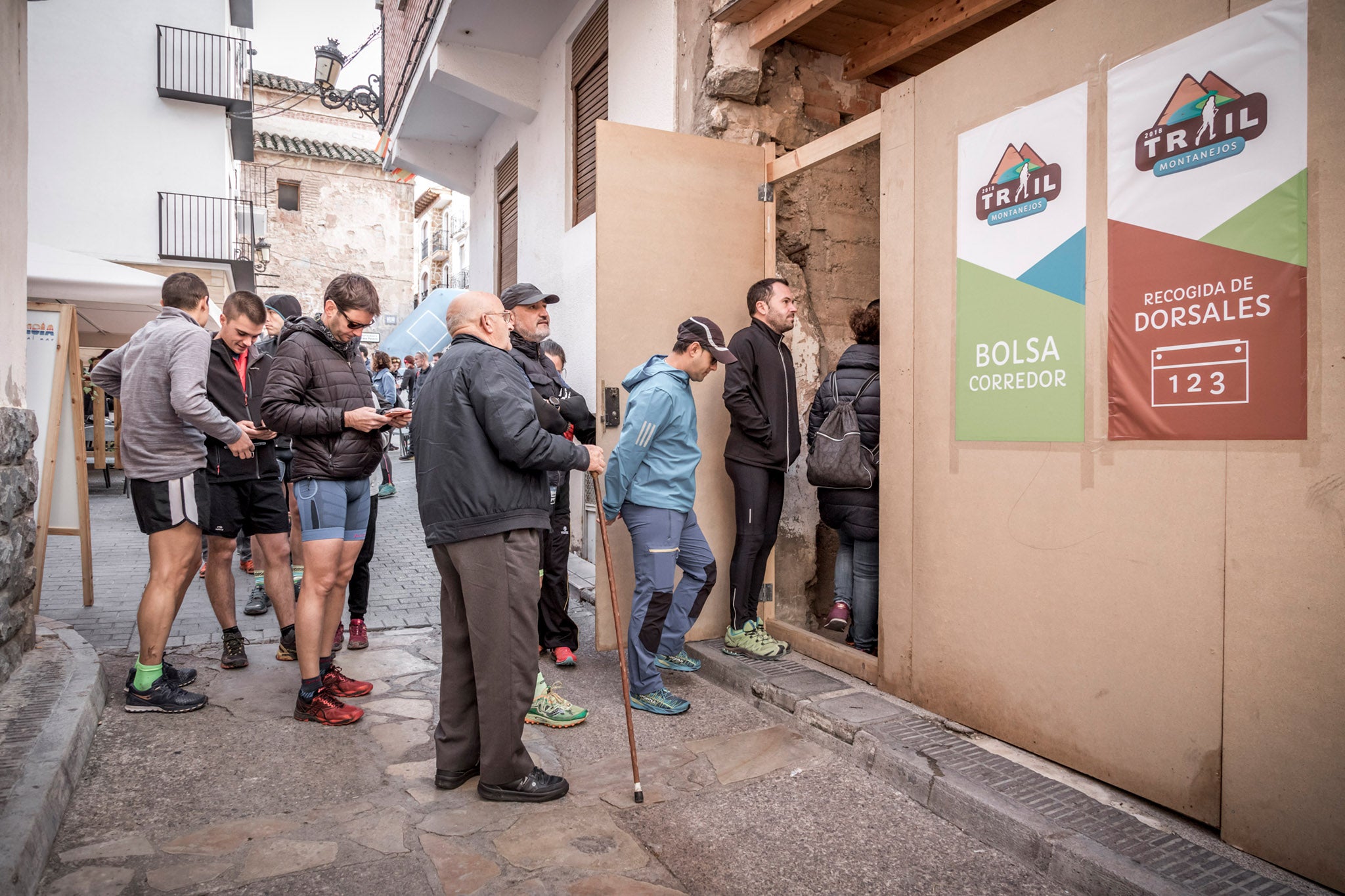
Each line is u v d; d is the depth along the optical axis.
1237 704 2.27
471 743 2.84
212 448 3.95
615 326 4.16
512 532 2.66
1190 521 2.39
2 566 3.38
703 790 2.86
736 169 4.50
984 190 3.04
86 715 3.12
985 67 3.03
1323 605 2.09
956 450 3.17
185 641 4.61
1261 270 2.20
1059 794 2.59
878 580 3.91
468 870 2.31
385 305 28.56
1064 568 2.76
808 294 5.09
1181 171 2.39
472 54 7.91
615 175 4.17
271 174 27.06
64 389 5.21
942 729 3.12
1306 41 2.10
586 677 4.10
